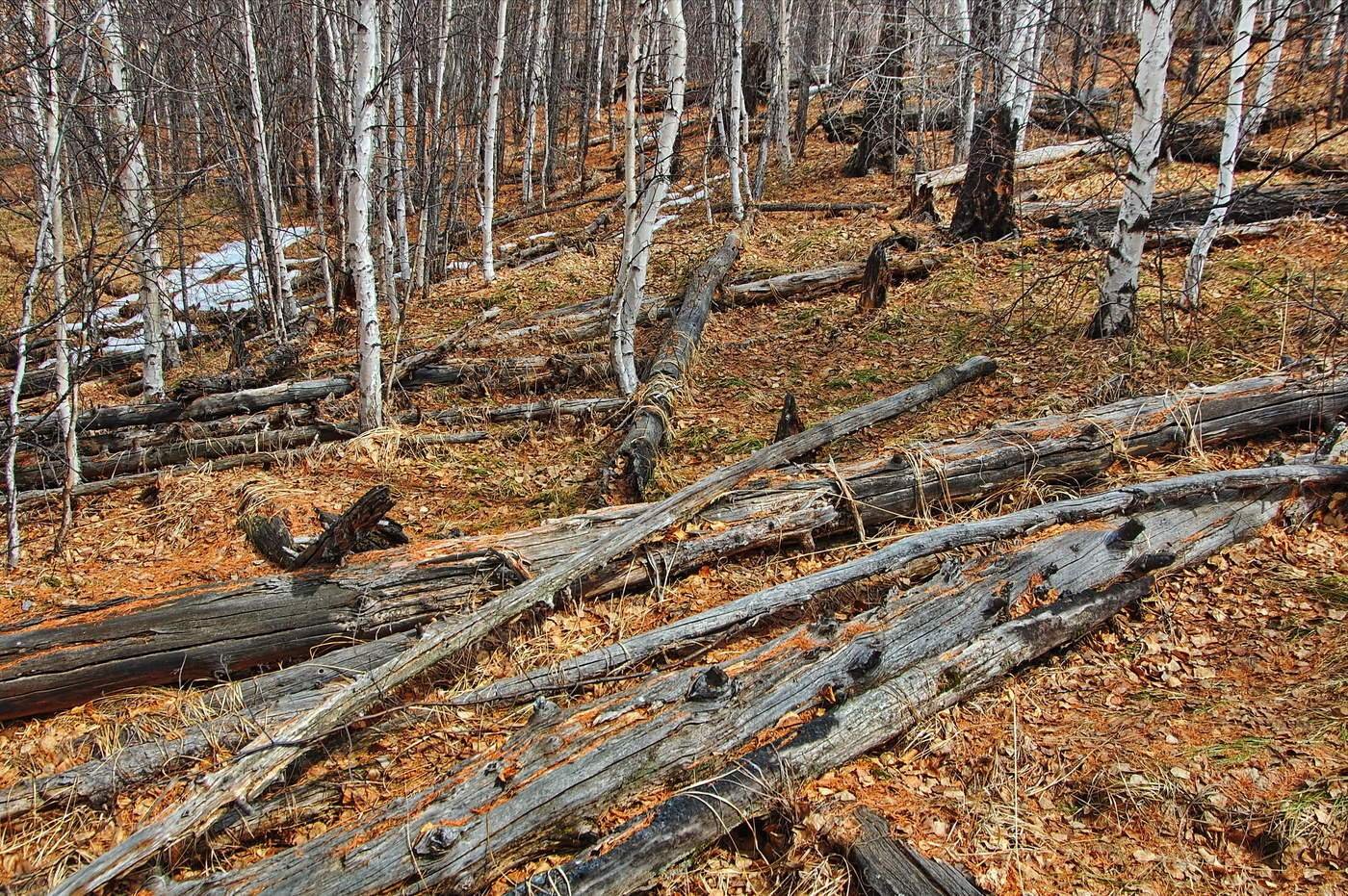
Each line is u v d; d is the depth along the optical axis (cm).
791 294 1148
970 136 1530
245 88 1376
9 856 361
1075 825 363
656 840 337
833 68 2478
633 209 829
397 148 1345
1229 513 542
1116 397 708
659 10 1258
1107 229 1116
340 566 493
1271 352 761
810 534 554
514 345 1048
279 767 371
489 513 654
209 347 1333
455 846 335
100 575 578
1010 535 509
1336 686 415
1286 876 330
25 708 438
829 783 383
